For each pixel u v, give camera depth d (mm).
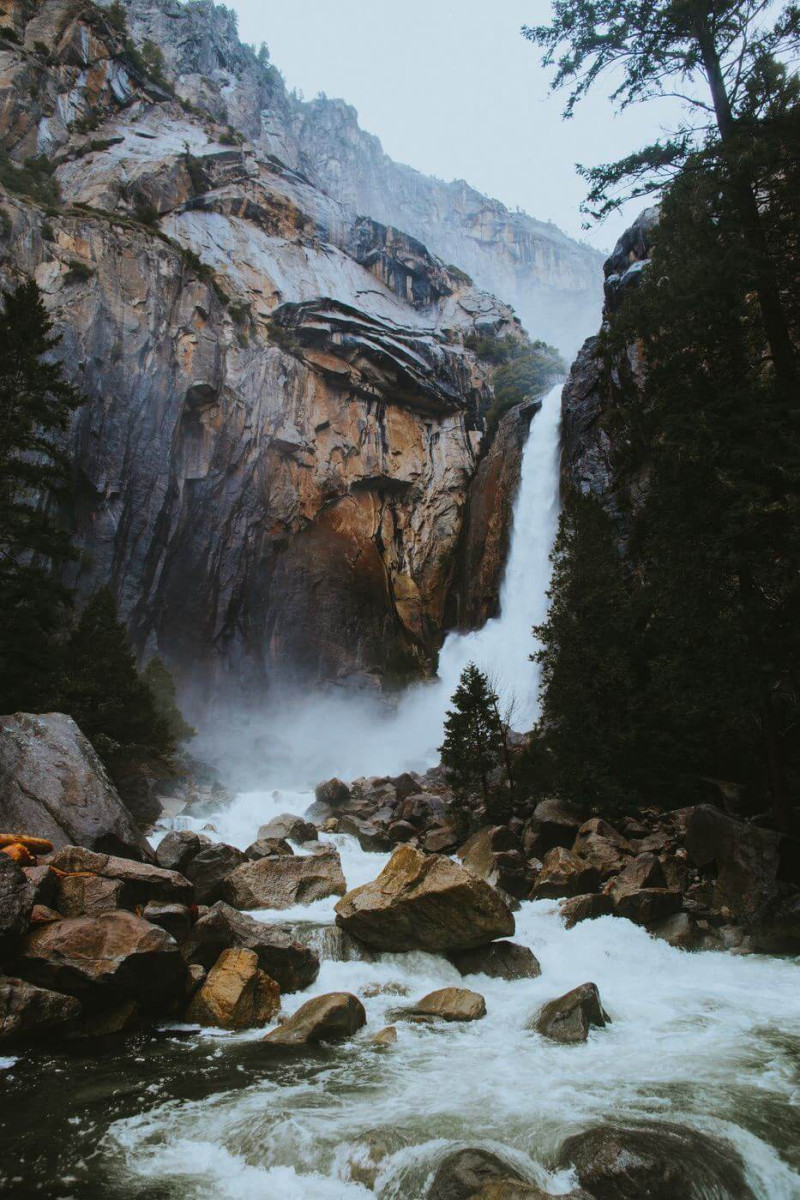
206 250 62281
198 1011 9383
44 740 13930
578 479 40188
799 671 15438
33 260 47094
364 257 77875
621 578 23031
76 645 26359
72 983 8680
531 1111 6746
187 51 102375
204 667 49781
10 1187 5613
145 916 10102
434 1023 9492
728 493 15398
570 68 18906
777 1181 5727
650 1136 6059
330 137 166500
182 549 50312
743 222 17500
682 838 16938
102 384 46406
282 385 58281
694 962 12391
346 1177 5781
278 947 10570
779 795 15961
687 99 18250
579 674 21297
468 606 60312
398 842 22859
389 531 63781
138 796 24562
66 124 65750
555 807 19172
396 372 64938
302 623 55406
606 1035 8992
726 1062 8016
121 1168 5914
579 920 13406
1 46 63625
